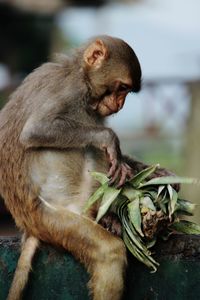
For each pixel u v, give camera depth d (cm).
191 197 2189
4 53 3703
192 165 2245
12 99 1103
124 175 999
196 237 983
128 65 1120
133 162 1166
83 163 1090
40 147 1063
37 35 3691
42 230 1024
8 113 1087
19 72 3797
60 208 1029
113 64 1113
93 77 1110
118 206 996
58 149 1075
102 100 1123
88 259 995
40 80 1093
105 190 992
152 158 2991
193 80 2284
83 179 1086
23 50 3716
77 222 1008
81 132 1062
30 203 1041
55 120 1061
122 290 984
